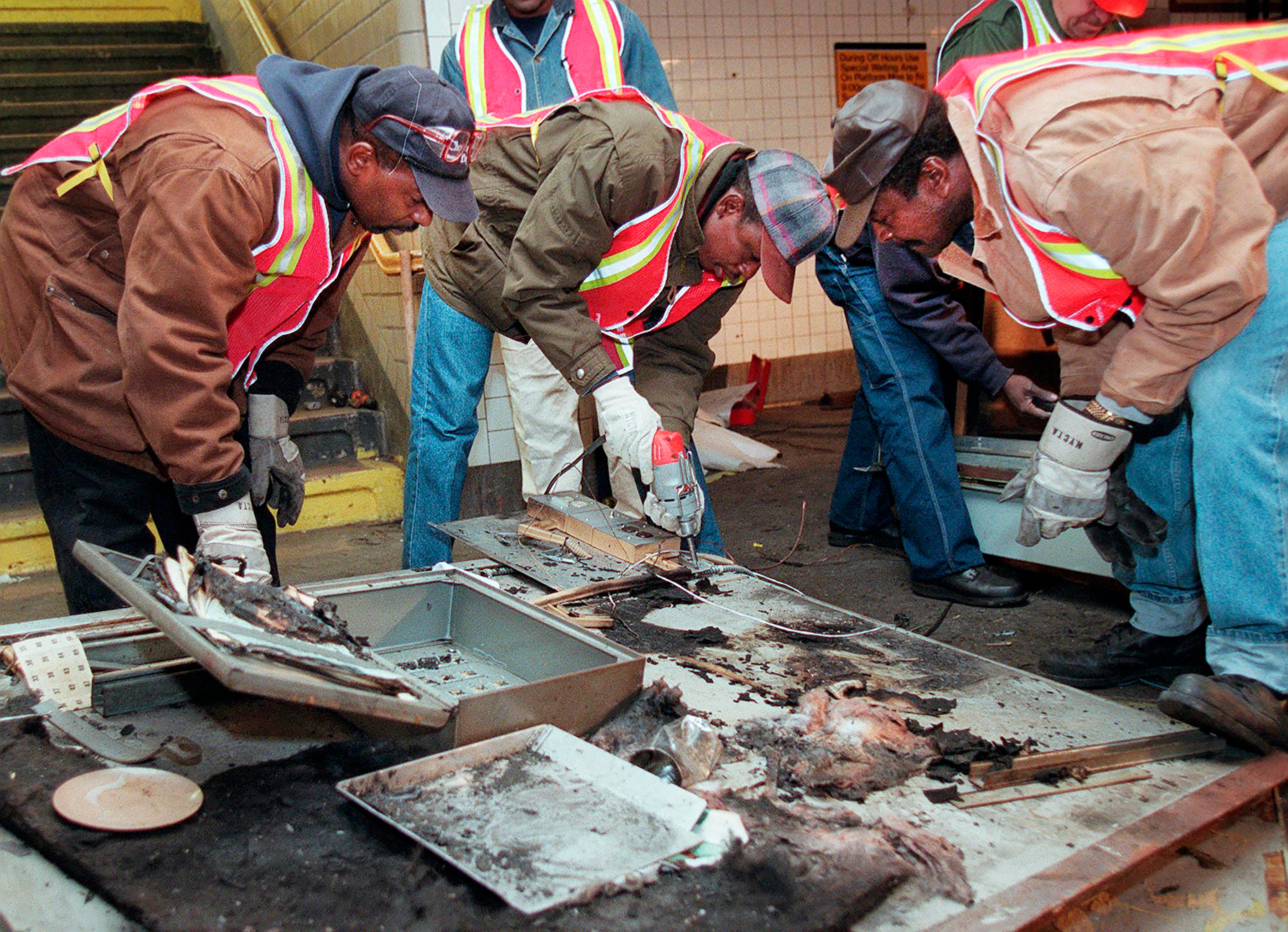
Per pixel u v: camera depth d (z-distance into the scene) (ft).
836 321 23.02
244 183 5.40
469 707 4.88
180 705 5.77
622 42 10.71
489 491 13.51
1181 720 5.68
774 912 3.84
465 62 10.68
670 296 8.01
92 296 6.20
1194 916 5.13
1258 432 5.66
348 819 4.47
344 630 5.67
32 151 17.90
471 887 3.93
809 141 21.45
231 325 6.49
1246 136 5.33
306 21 15.83
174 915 3.77
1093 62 5.13
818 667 6.37
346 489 13.98
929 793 4.88
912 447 10.17
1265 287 5.11
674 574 7.83
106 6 21.40
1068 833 4.63
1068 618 9.84
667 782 4.59
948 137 5.65
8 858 4.32
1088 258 5.32
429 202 5.83
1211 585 6.00
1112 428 5.76
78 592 6.93
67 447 6.72
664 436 7.54
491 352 9.87
